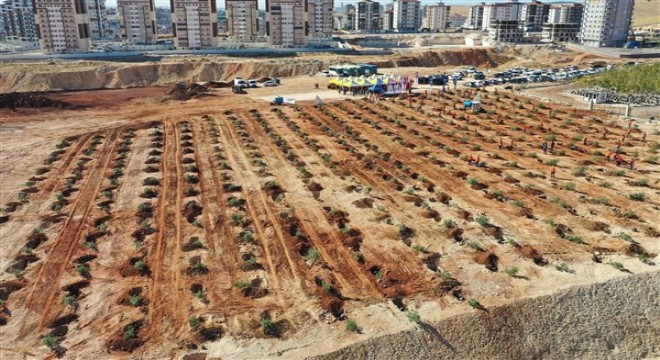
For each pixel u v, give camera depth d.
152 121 67.69
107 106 78.00
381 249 33.53
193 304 27.88
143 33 175.00
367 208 39.81
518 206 39.75
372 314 26.84
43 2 141.62
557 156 52.22
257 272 30.98
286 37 169.12
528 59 160.50
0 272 31.08
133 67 123.06
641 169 47.84
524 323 26.73
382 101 81.12
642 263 31.27
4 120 68.31
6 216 38.62
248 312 27.19
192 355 24.11
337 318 26.66
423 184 44.81
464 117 69.06
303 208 39.88
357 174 47.53
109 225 37.16
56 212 39.31
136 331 25.80
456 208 39.59
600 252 32.69
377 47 182.38
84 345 24.95
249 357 23.89
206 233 35.78
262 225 36.91
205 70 126.81
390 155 52.94
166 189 43.78
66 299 28.08
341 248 33.75
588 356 26.28
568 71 115.81
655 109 71.69
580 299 28.22
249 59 140.38
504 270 30.77
